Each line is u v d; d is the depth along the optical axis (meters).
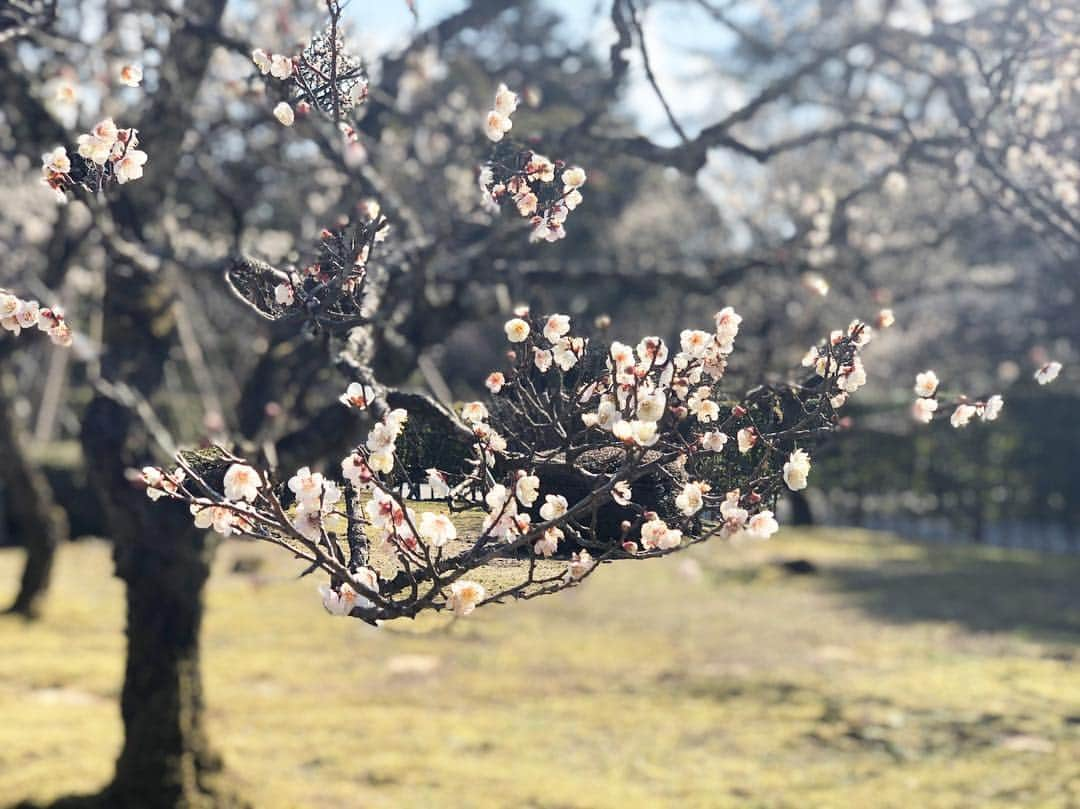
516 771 7.54
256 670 10.23
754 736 8.44
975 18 6.40
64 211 8.54
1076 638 11.73
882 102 9.37
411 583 2.32
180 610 6.29
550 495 2.55
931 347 21.28
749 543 18.75
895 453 22.06
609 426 2.41
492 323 7.07
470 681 10.04
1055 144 6.04
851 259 8.70
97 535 19.95
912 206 12.61
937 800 6.97
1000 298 21.19
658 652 11.20
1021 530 22.03
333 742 8.12
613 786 7.26
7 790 6.89
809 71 6.09
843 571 16.33
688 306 15.75
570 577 2.46
